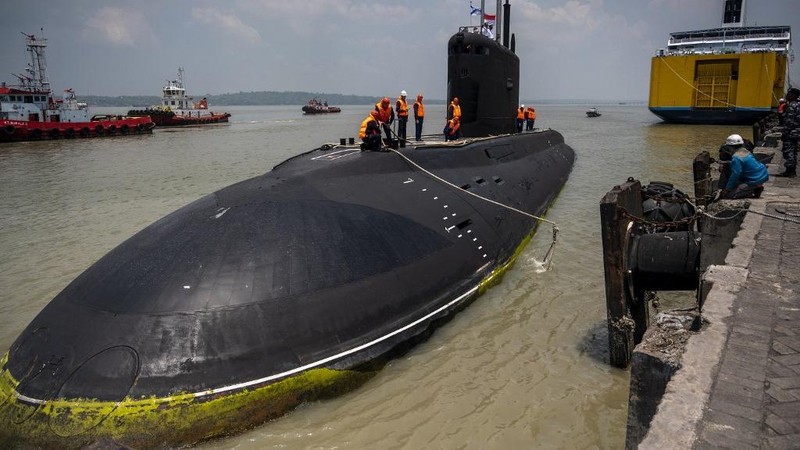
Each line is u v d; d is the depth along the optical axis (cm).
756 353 404
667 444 310
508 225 1148
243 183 890
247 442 571
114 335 579
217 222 723
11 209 1775
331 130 6000
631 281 703
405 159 1040
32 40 4991
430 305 792
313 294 657
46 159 3234
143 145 4153
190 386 557
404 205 901
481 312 878
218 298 613
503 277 1020
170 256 668
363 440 580
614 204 655
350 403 641
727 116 4662
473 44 1540
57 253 1272
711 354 405
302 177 859
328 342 643
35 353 590
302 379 611
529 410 630
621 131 5012
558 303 916
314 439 579
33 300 994
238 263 655
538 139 2053
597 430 594
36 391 554
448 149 1202
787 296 506
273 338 608
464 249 923
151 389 547
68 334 594
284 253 682
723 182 991
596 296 945
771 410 337
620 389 668
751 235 712
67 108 5197
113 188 2156
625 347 696
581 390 667
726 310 477
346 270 705
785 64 4700
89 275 686
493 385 679
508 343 782
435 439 582
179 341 576
